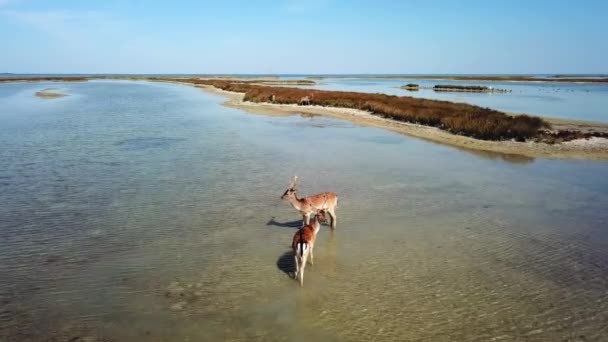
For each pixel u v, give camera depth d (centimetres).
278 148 2233
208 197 1374
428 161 1962
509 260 942
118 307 751
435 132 2823
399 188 1498
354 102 4481
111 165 1802
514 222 1177
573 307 756
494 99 5938
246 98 5512
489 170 1795
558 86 11331
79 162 1850
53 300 772
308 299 780
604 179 1655
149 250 979
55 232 1076
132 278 852
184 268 895
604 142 2388
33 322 705
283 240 1043
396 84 13075
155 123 3212
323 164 1866
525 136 2494
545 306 759
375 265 916
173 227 1116
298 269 873
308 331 686
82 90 8356
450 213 1245
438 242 1038
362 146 2327
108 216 1191
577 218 1212
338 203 1329
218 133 2725
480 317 725
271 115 3869
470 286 828
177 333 679
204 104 5044
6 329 686
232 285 827
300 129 2966
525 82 15362
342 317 725
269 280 848
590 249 1002
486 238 1064
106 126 3006
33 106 4550
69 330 686
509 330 690
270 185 1523
